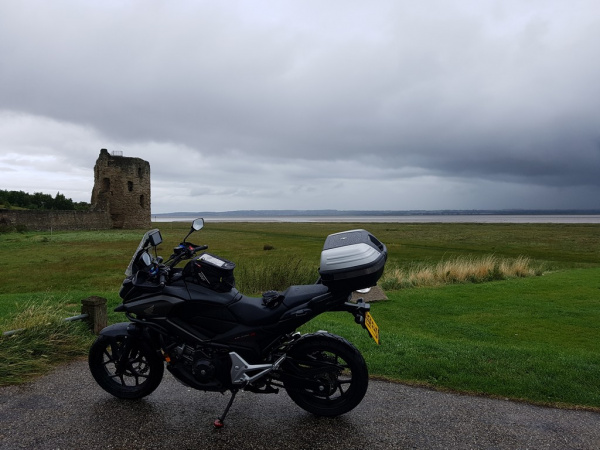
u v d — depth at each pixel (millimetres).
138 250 3947
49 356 5191
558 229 86125
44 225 68188
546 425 3699
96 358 4160
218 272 3725
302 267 14094
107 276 21016
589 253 34906
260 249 37062
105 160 81250
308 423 3699
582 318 9000
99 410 3885
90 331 6117
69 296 10336
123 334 3988
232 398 3609
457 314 9516
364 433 3529
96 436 3408
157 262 3977
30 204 89250
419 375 4844
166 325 3752
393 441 3400
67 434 3434
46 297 10234
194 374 3625
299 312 3574
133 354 4238
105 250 36812
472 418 3812
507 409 4008
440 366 5043
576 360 5457
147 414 3820
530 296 11758
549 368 5020
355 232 3928
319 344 3709
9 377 4551
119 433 3463
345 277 3451
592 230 81125
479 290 12938
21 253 34188
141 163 85875
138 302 3818
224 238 54531
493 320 8844
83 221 74688
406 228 93188
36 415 3770
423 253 33719
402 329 8031
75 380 4598
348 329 7207
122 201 82500
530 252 35406
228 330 3666
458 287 13703
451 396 4297
